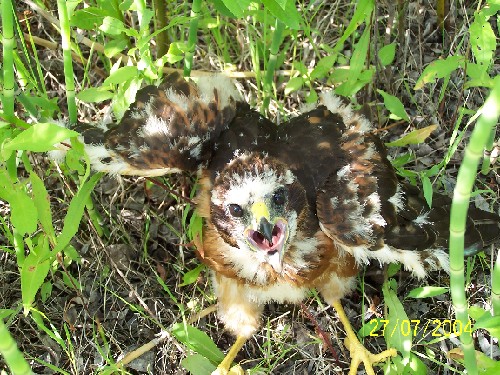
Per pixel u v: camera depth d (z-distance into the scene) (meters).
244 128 0.53
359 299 0.62
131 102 0.52
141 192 0.65
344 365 0.58
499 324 0.39
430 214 0.53
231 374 0.56
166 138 0.51
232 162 0.49
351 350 0.57
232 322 0.56
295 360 0.58
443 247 0.53
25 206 0.45
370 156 0.52
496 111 0.32
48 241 0.52
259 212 0.46
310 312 0.60
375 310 0.60
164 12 0.64
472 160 0.34
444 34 0.71
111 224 0.63
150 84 0.55
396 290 0.60
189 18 0.53
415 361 0.54
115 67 0.55
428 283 0.61
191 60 0.59
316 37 0.72
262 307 0.57
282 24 0.59
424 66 0.70
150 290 0.61
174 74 0.54
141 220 0.65
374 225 0.49
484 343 0.57
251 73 0.68
